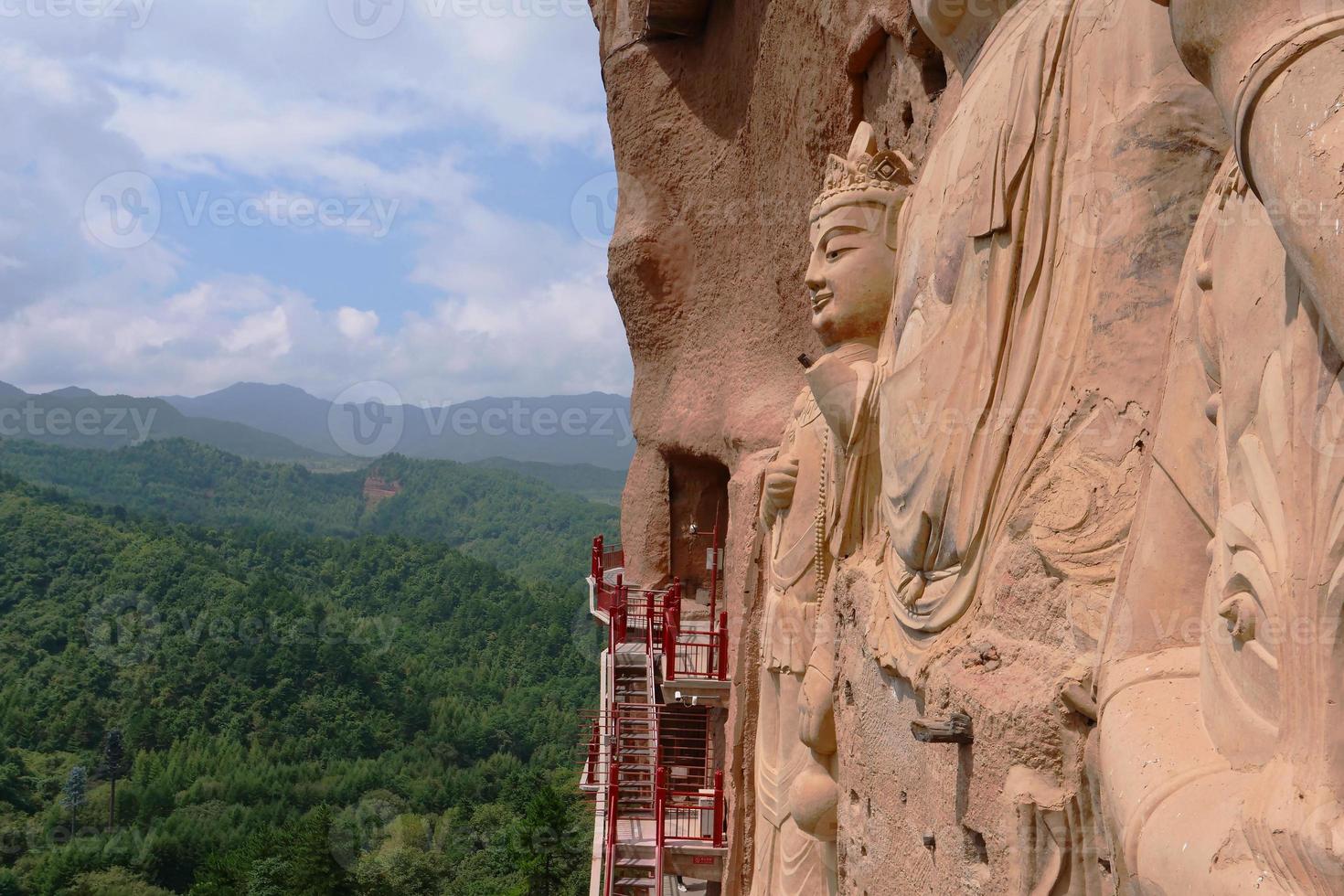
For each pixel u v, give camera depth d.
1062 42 4.56
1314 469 2.75
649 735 16.50
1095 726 3.78
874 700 5.82
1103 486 4.08
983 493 4.55
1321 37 2.56
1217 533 3.22
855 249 6.46
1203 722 3.21
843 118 10.42
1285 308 2.94
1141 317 4.13
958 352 4.89
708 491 19.05
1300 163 2.53
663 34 16.77
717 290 16.44
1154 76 4.21
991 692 4.16
